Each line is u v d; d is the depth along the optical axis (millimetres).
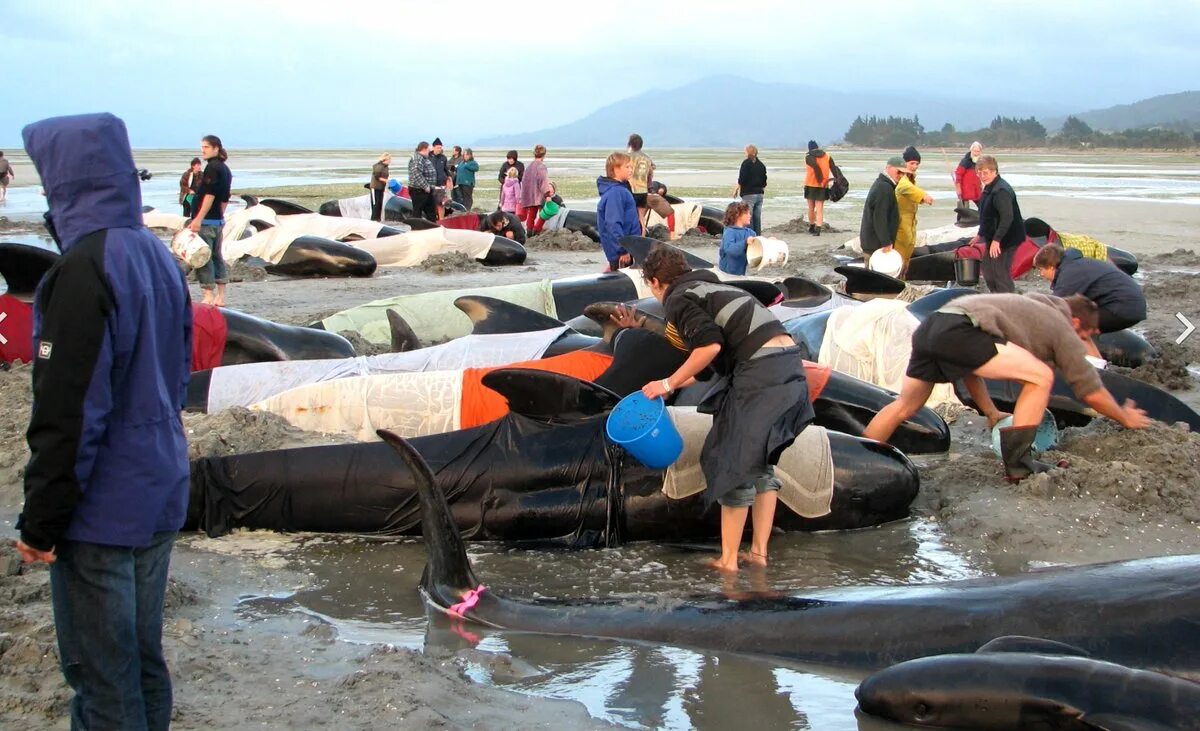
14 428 8406
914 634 5156
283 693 4668
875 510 7273
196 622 5562
